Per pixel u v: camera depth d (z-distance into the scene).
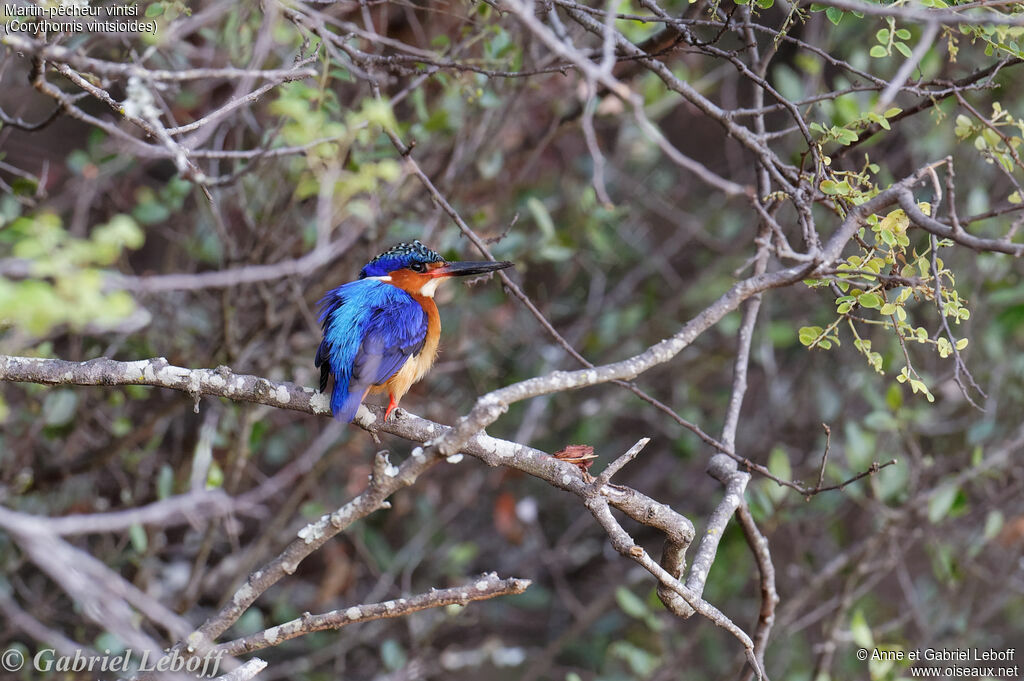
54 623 10.27
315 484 12.55
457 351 12.47
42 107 11.48
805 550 12.56
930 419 12.53
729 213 14.44
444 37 9.23
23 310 4.24
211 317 11.79
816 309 13.62
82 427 10.80
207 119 5.98
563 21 10.46
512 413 13.66
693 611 6.17
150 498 11.61
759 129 8.02
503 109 11.07
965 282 12.01
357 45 10.20
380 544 13.06
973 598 12.67
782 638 12.33
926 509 11.02
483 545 14.48
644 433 14.98
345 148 7.16
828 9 7.25
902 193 6.28
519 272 12.48
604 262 13.62
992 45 7.05
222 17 9.06
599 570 14.46
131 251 12.05
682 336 6.07
